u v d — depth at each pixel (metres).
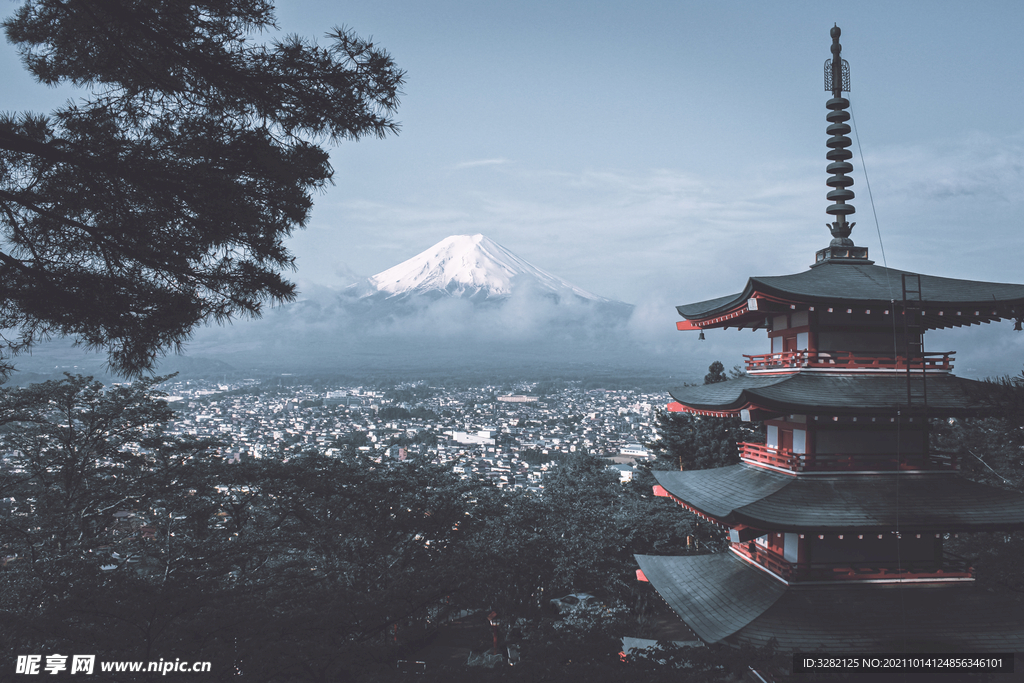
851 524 17.31
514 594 31.28
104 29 8.77
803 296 18.34
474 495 38.78
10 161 8.55
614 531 39.47
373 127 9.10
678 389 25.00
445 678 12.52
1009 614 17.84
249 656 12.42
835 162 22.73
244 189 8.91
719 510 19.42
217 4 8.71
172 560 22.62
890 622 17.55
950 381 19.22
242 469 28.83
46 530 21.78
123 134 9.02
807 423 19.25
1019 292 18.45
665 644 14.70
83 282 8.91
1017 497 18.38
